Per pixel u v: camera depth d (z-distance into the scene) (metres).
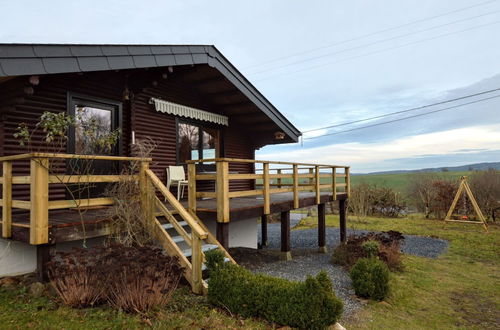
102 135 5.48
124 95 6.11
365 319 4.10
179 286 4.02
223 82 7.66
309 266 6.83
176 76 7.25
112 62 4.77
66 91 5.23
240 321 3.25
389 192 17.44
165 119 7.23
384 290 4.84
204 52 6.47
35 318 2.96
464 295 5.28
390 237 7.73
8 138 4.54
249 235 9.24
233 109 9.04
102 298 3.34
